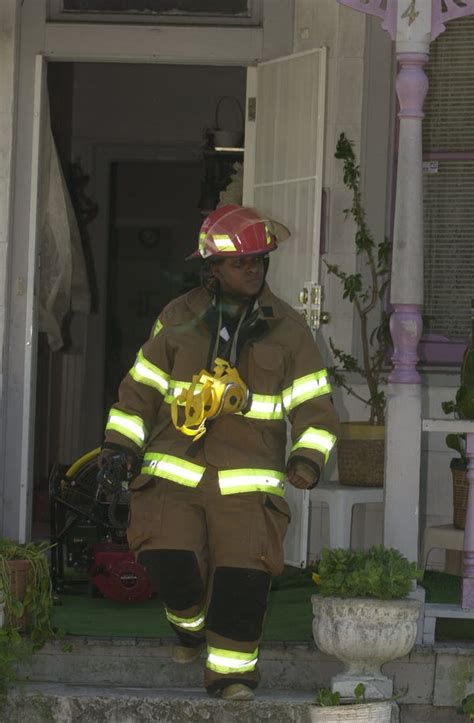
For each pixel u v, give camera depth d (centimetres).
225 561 573
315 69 903
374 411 895
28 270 965
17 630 643
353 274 933
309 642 650
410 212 652
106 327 1547
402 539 649
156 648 648
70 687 641
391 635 586
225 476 571
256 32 951
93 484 804
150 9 964
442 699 637
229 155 1251
